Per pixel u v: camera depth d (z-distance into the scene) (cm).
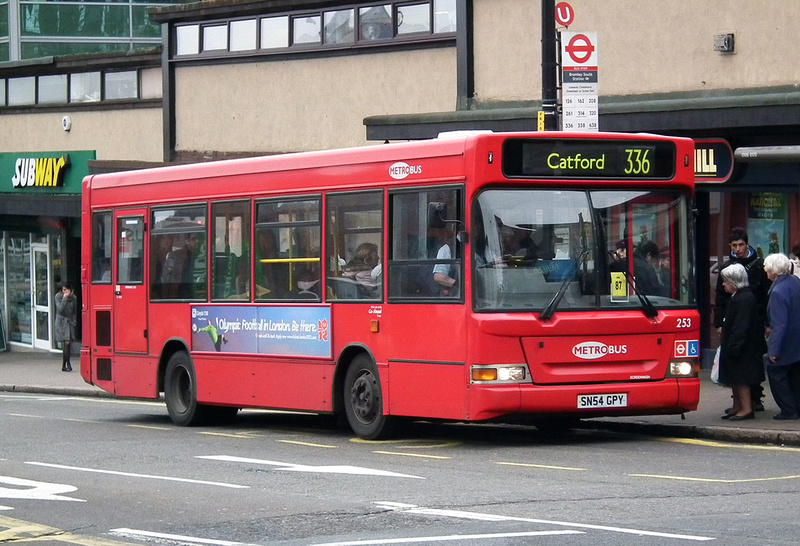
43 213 4956
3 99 5381
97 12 5722
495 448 1967
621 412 1945
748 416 2141
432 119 3247
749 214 2983
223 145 4225
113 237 2747
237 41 4159
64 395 3828
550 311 1902
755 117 2636
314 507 1416
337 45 3803
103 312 2777
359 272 2105
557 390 1894
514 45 3253
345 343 2133
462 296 1909
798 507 1348
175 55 4378
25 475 1775
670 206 2003
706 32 2866
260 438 2259
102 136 4900
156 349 2619
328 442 2144
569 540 1170
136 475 1750
